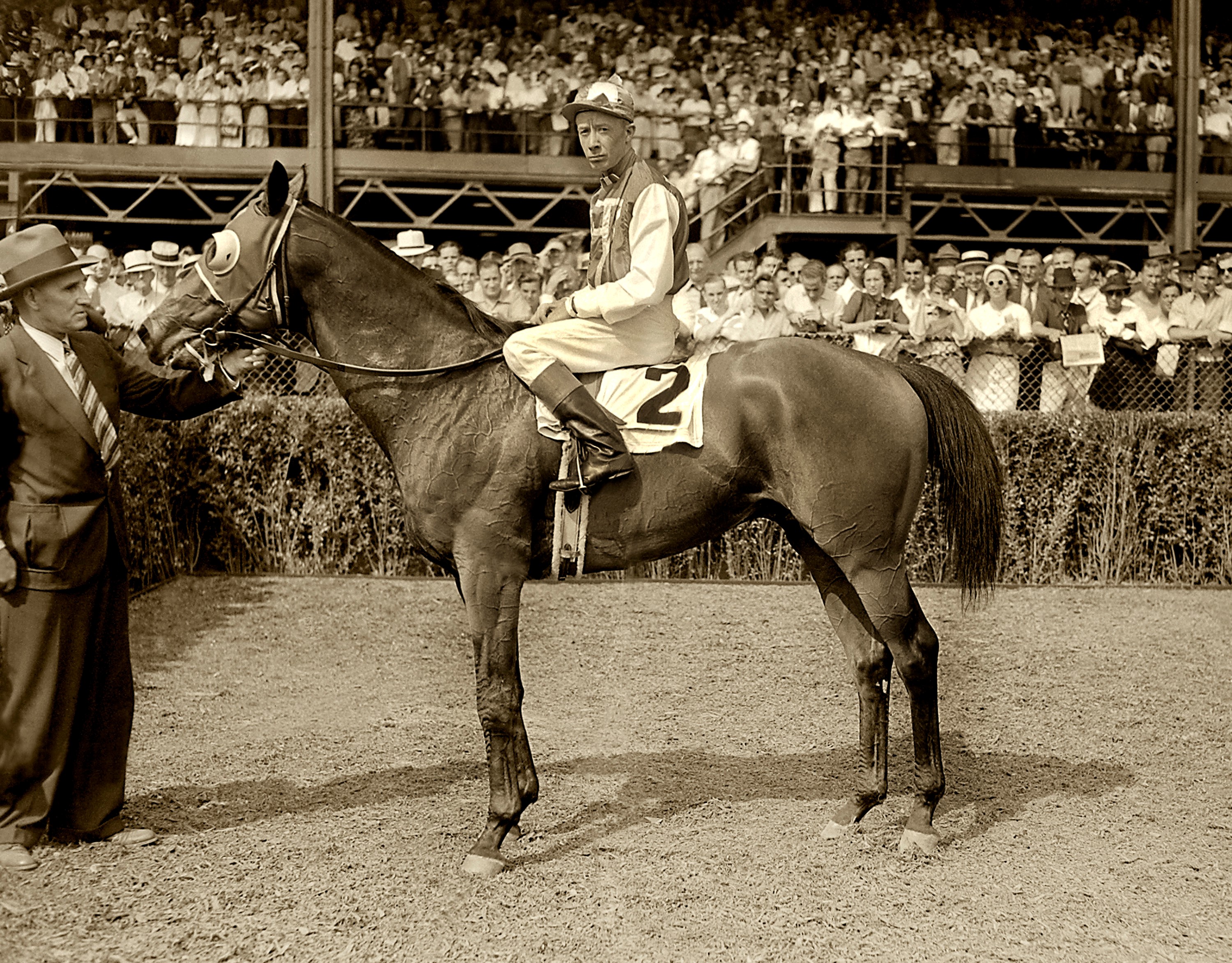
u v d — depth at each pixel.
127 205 13.92
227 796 4.23
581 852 3.74
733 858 3.69
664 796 4.24
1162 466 8.23
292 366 8.86
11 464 3.59
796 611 7.21
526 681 5.75
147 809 4.11
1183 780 4.44
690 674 5.88
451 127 13.04
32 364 3.61
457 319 3.79
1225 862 3.68
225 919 3.28
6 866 3.56
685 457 3.65
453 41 13.97
